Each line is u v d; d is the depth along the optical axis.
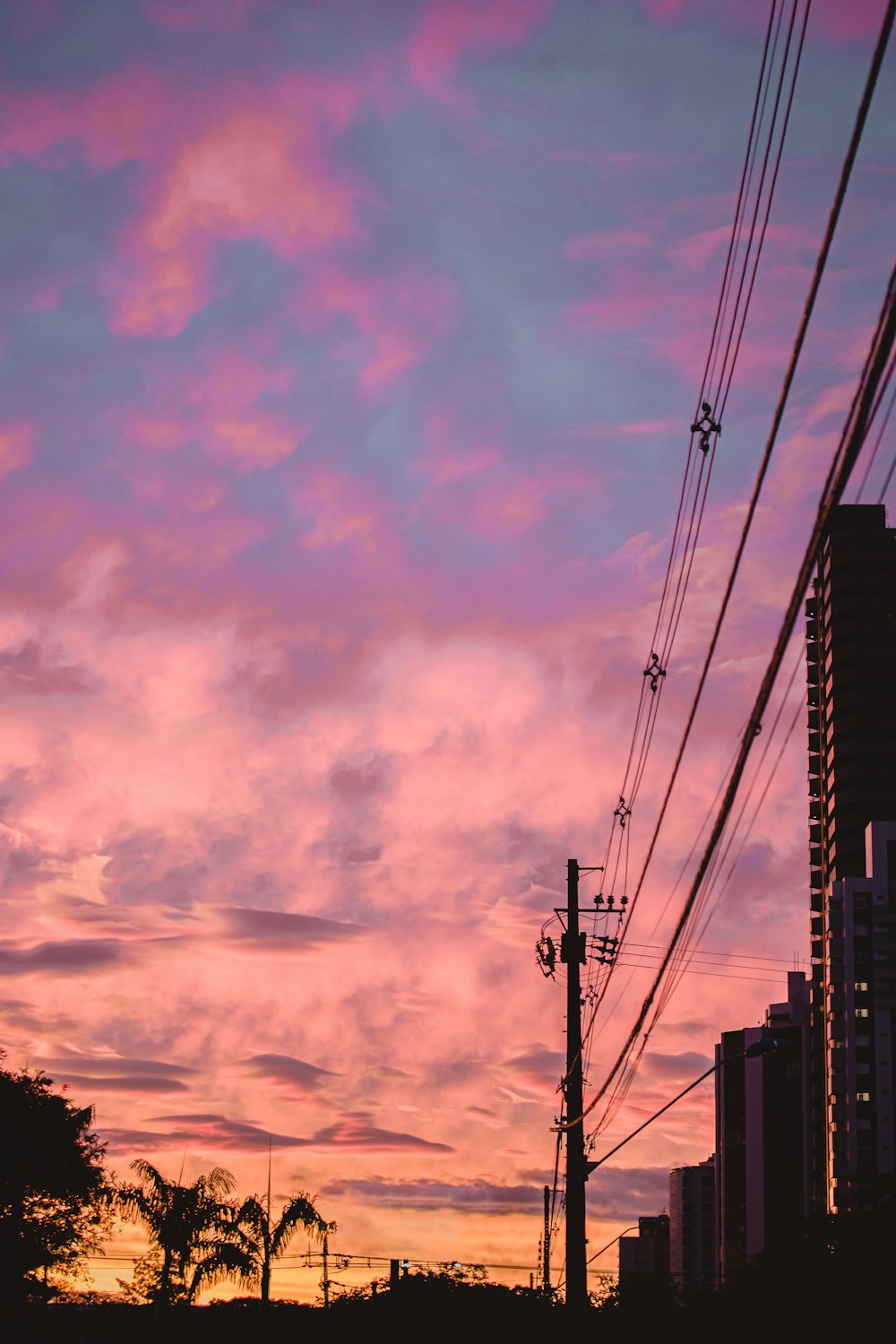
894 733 155.88
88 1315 62.44
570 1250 41.38
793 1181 166.62
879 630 158.38
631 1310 72.94
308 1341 61.00
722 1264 173.00
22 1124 57.81
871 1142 124.88
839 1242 55.88
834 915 131.75
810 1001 174.25
